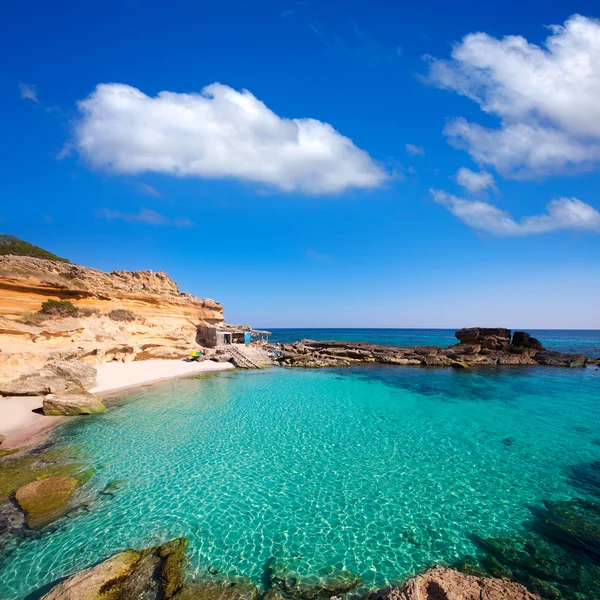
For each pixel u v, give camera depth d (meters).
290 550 8.64
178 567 7.91
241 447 15.30
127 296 44.97
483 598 5.91
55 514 9.90
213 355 45.44
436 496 11.35
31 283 32.59
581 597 7.10
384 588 7.38
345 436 16.89
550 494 11.53
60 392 21.27
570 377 34.91
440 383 31.30
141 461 13.63
